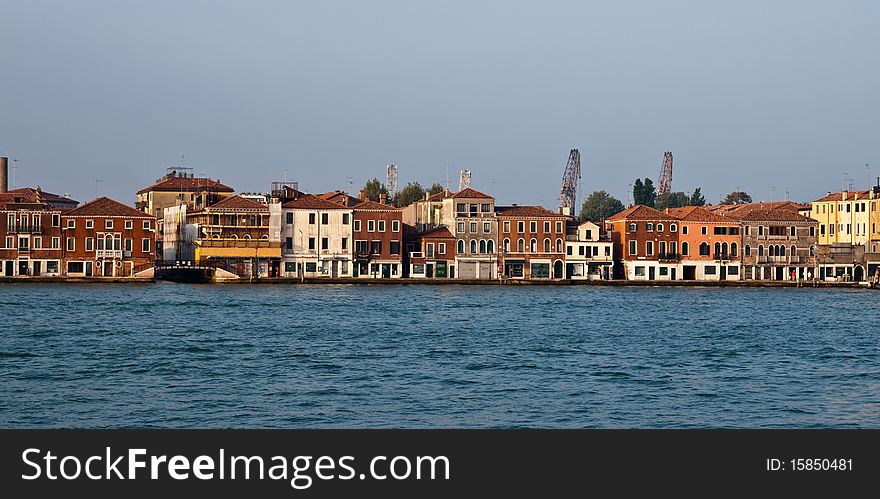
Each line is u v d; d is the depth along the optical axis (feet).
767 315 463.83
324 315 433.48
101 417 208.95
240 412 214.69
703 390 242.78
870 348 327.88
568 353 306.55
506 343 331.36
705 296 606.96
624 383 251.19
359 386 243.60
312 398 228.84
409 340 337.31
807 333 377.09
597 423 207.92
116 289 596.70
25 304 464.65
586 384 249.14
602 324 406.41
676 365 283.18
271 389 238.89
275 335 348.18
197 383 245.65
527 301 539.29
